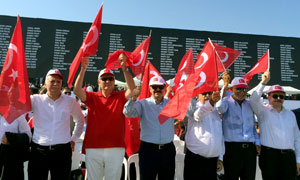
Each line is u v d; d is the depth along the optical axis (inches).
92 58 449.1
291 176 128.2
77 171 139.9
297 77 481.7
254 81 477.1
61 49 443.5
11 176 114.8
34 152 108.3
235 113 133.4
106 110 118.8
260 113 136.8
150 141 120.3
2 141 113.3
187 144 128.1
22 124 120.4
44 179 107.8
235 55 154.9
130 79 117.4
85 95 119.0
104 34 456.8
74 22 452.1
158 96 126.1
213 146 120.8
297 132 136.9
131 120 159.6
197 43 472.1
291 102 443.2
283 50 485.7
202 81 125.4
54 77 114.5
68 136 115.3
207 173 122.3
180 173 146.9
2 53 418.6
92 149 114.7
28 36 435.8
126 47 458.9
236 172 127.5
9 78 106.7
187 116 129.5
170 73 461.7
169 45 466.9
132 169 152.0
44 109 112.7
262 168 134.6
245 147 127.9
